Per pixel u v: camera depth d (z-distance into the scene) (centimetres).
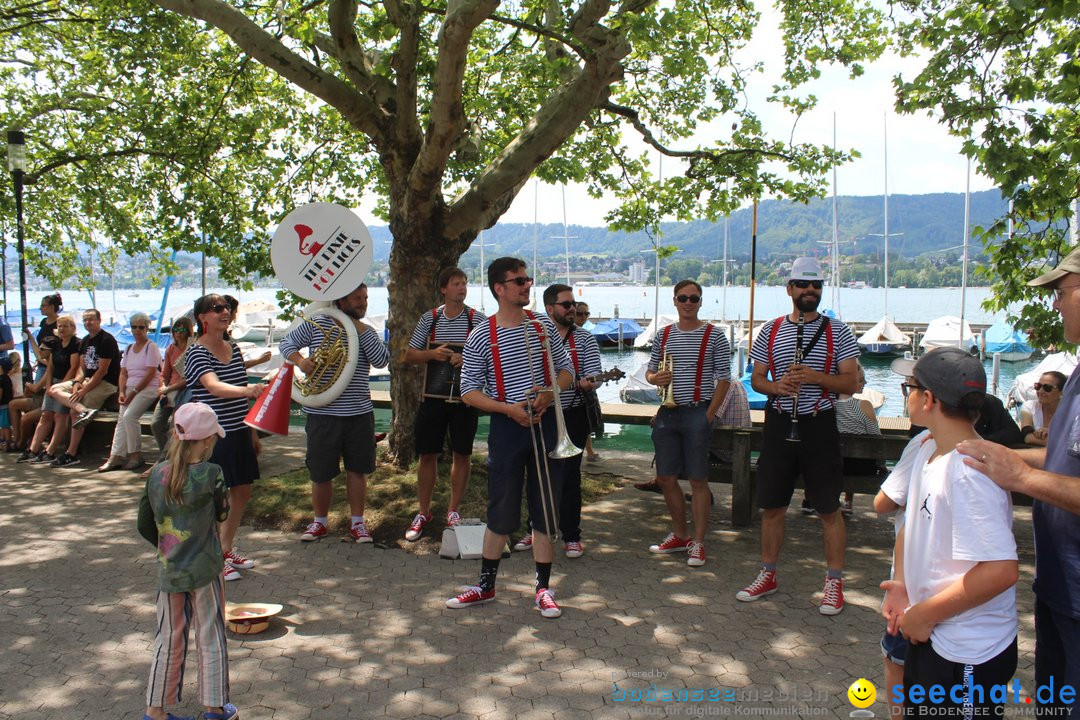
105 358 924
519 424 480
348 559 578
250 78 993
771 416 495
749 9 946
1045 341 717
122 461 883
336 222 609
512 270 477
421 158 693
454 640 446
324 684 396
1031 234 707
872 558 587
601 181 1118
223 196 1034
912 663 262
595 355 609
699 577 546
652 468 885
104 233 1402
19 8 1101
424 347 641
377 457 800
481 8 573
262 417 537
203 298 527
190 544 349
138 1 891
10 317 3875
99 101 1170
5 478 833
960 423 255
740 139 966
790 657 424
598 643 442
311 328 597
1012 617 253
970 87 658
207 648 354
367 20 888
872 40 908
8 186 1217
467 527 594
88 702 379
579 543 590
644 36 710
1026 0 554
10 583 531
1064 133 674
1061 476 233
